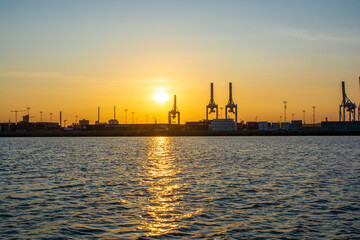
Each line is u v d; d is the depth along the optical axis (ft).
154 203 87.30
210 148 344.28
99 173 144.87
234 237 62.80
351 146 369.71
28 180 124.67
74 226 69.00
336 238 62.49
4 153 275.80
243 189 105.81
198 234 64.34
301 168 161.99
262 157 227.61
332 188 107.76
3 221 72.38
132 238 62.44
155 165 178.91
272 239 61.98
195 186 111.45
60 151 301.02
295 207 83.25
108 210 80.53
